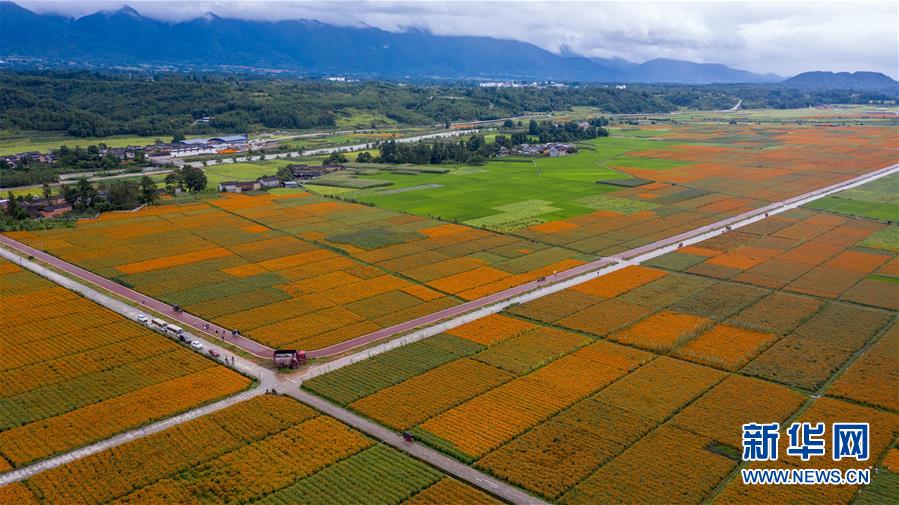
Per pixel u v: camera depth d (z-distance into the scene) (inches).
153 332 4411.9
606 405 3491.6
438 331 4485.7
